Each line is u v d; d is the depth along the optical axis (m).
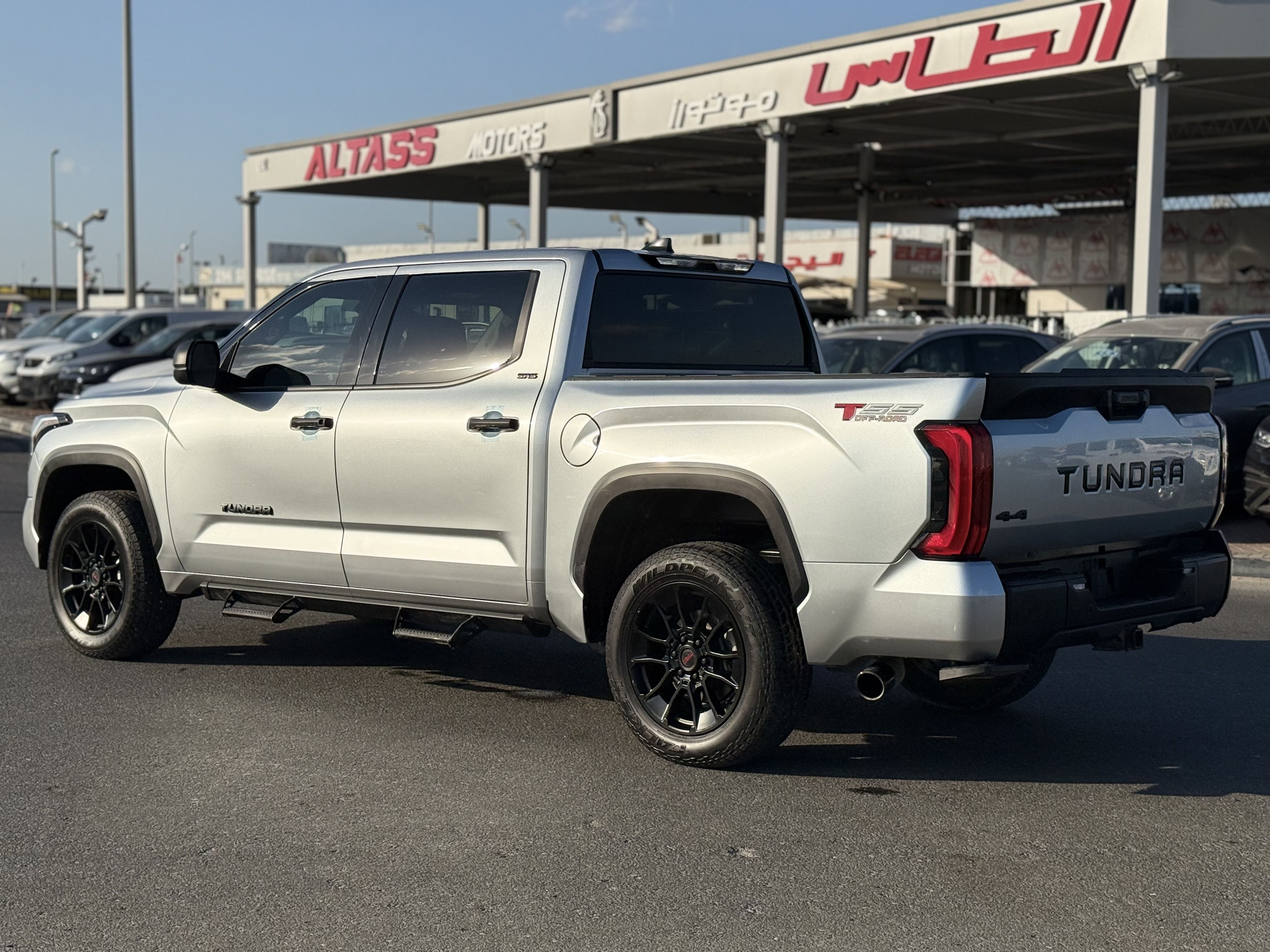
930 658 4.71
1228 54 17.92
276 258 87.62
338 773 5.19
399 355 6.03
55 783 5.05
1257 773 5.31
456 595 5.79
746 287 6.41
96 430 6.95
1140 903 3.99
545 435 5.48
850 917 3.88
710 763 5.20
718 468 5.04
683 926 3.81
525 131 28.81
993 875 4.20
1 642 7.43
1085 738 5.82
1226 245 37.16
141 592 6.80
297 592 6.32
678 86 25.34
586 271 5.74
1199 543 5.57
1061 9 19.12
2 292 108.69
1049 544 4.89
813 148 30.27
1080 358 12.39
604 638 5.62
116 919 3.85
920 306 51.28
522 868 4.24
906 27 21.17
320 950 3.65
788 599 5.03
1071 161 32.88
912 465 4.62
